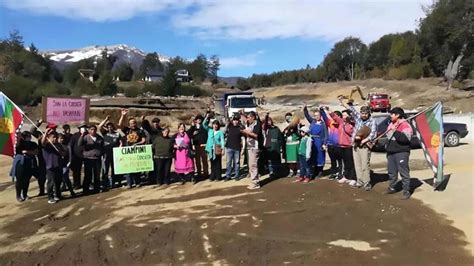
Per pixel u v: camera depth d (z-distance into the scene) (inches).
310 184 468.1
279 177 516.7
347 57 4456.2
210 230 356.2
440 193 413.4
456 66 2130.9
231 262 300.5
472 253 292.5
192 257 311.6
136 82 4466.0
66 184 491.8
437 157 423.2
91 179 507.2
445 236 320.2
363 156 436.1
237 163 522.9
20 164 480.7
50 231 380.2
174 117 2207.2
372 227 343.9
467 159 581.9
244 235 341.7
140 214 410.0
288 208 397.7
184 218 389.1
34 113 2209.6
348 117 460.4
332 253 302.2
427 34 2308.1
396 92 2586.1
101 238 352.8
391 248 306.3
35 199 492.7
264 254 309.1
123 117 535.2
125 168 513.3
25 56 3481.8
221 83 5438.0
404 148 403.5
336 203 401.1
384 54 4175.7
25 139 489.1
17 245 350.3
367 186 437.1
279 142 525.7
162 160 517.3
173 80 3405.5
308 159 476.7
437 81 2536.9
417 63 3159.5
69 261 316.2
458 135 732.7
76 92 3157.0
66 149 500.1
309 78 4864.7
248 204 417.7
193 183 520.7
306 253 305.3
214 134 521.0
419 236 323.0
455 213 360.8
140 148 517.0
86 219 407.2
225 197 449.1
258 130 468.4
